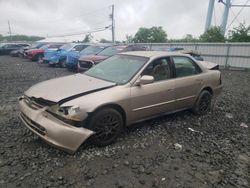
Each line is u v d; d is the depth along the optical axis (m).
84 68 11.20
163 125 5.17
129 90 4.20
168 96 4.89
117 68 4.81
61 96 3.67
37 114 3.66
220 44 22.14
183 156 3.91
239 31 27.19
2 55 28.17
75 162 3.53
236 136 4.87
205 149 4.20
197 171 3.52
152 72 4.68
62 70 14.08
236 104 7.36
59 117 3.59
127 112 4.22
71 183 3.06
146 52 5.30
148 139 4.45
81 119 3.58
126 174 3.33
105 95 3.89
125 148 4.05
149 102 4.54
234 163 3.81
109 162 3.59
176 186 3.14
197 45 23.97
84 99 3.69
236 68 21.14
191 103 5.61
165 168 3.54
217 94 6.39
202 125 5.36
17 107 6.12
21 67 15.42
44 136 3.57
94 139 3.85
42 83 4.47
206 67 6.22
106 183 3.11
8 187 2.94
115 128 4.09
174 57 5.22
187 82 5.29
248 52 20.53
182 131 4.93
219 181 3.30
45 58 16.56
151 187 3.09
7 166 3.36
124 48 11.98
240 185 3.25
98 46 13.91
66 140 3.46
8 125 4.81
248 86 11.12
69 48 15.73
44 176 3.18
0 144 3.97
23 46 28.66
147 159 3.75
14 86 9.02
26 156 3.63
